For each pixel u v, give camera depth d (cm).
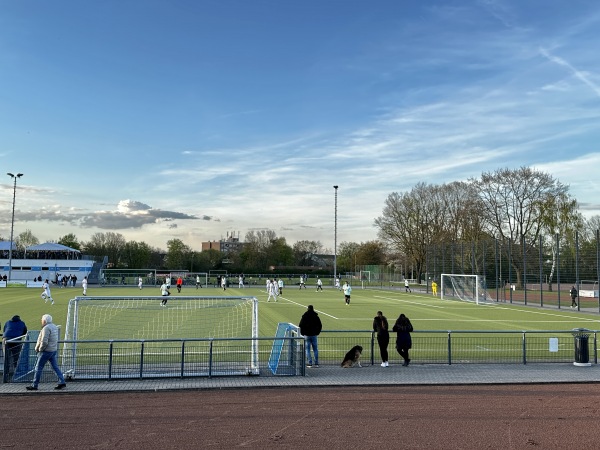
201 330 2425
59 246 8931
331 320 3109
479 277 5278
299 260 14488
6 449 889
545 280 5219
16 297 4906
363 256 11731
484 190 7006
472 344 2008
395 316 3416
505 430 1008
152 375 1429
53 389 1298
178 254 11006
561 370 1584
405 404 1198
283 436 966
